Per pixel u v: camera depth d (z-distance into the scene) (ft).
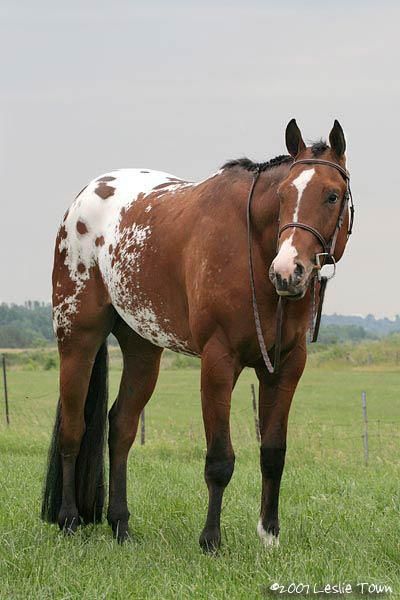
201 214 23.99
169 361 231.50
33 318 521.24
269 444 23.70
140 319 26.32
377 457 53.47
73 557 22.86
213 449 23.03
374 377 184.34
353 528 25.52
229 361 22.91
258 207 22.58
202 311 23.08
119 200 27.86
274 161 23.13
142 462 43.27
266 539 23.89
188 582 20.17
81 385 28.07
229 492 32.68
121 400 28.40
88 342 28.22
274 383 23.68
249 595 19.11
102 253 27.50
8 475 36.73
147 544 24.66
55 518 27.76
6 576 20.93
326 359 230.89
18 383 160.25
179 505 29.55
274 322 22.63
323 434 71.82
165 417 96.32
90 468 27.91
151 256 25.44
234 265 22.68
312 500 30.89
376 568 21.30
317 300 22.45
